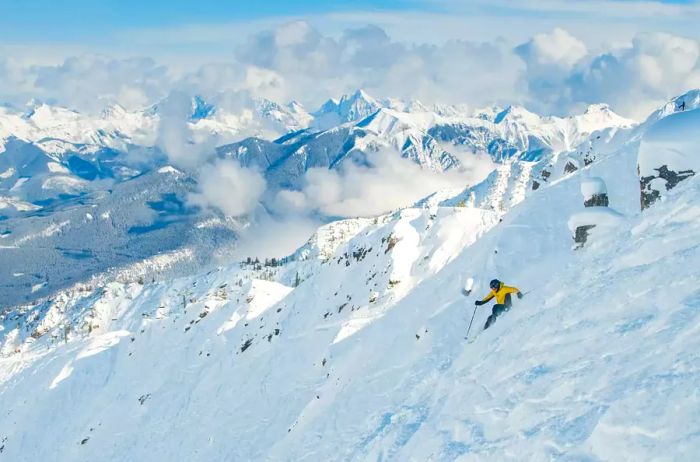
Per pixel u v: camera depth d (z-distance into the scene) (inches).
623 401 455.5
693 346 470.0
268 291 4790.8
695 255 603.5
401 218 3627.0
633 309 600.1
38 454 4645.7
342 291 3622.0
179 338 4921.3
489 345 861.2
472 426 631.8
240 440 2869.1
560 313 699.4
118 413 4495.6
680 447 388.2
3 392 5802.2
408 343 1814.7
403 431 868.6
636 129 2896.2
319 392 2519.7
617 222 1273.4
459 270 2150.6
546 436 500.1
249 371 3619.6
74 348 6067.9
